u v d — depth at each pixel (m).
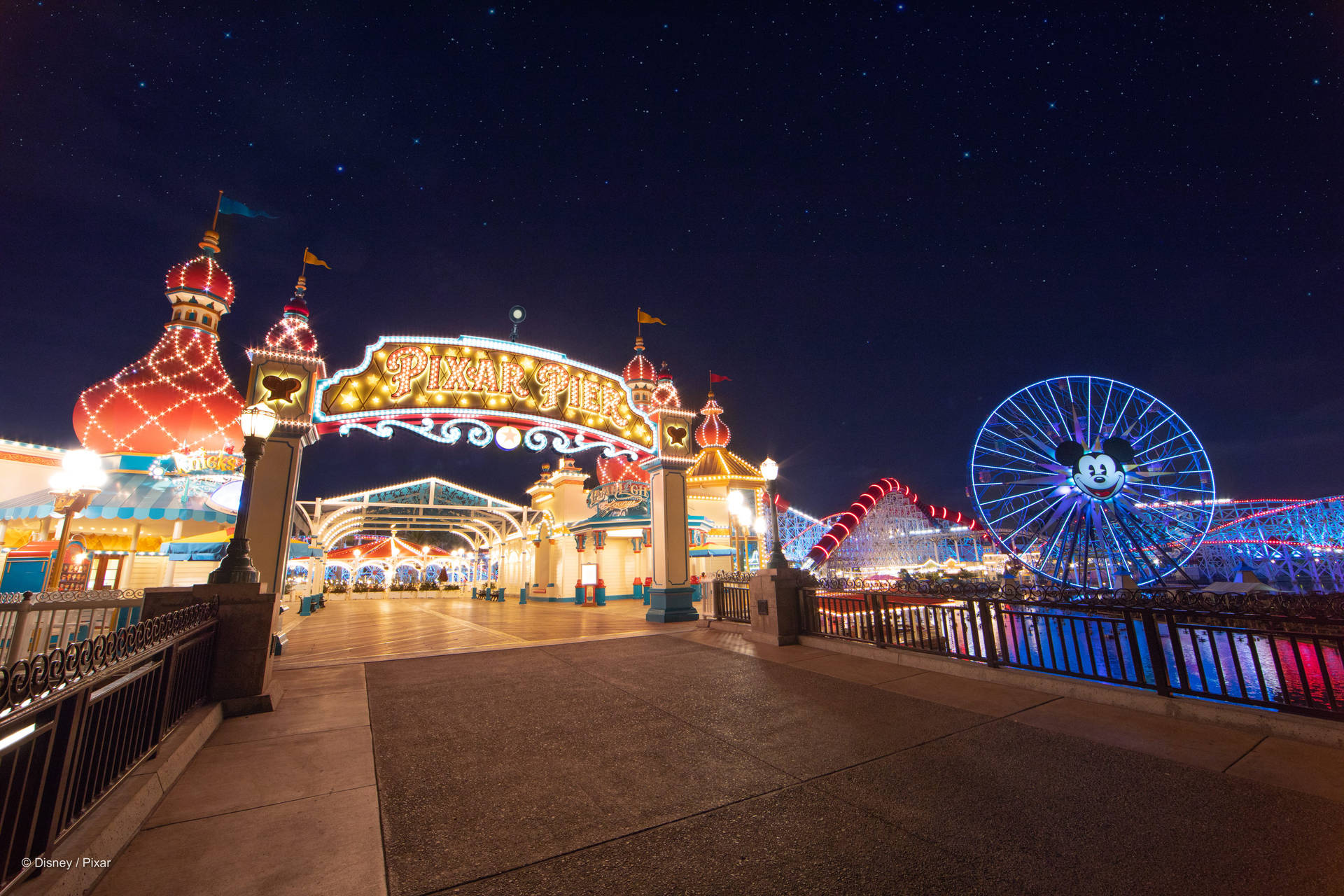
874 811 3.85
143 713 4.25
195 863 3.23
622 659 9.70
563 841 3.51
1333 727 4.81
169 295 16.86
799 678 7.98
